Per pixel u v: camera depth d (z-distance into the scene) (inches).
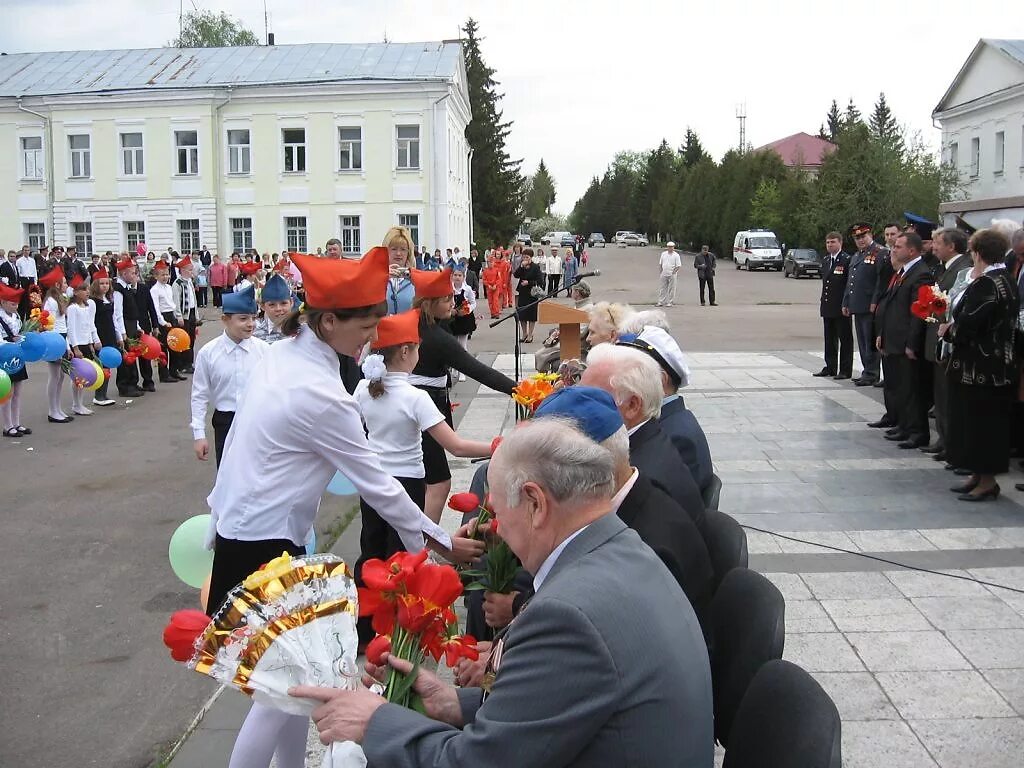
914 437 368.2
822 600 214.5
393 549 202.5
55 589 240.8
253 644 87.0
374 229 1561.3
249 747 126.6
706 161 3112.7
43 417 495.2
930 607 209.5
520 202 2415.1
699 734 77.6
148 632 212.5
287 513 128.7
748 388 517.0
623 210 4990.2
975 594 216.7
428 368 224.7
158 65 1643.7
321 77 1545.3
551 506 83.4
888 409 402.9
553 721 73.9
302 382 127.2
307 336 130.1
